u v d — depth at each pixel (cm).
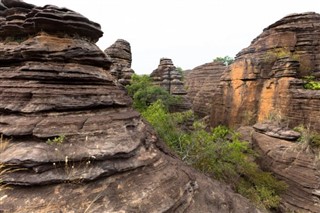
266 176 1641
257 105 2875
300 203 1423
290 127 2233
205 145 1577
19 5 841
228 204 739
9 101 650
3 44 789
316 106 2030
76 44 768
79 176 538
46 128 587
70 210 472
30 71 682
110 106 782
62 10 763
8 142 577
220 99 3628
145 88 2572
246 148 1886
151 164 699
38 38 729
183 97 2741
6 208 446
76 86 719
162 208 549
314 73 2489
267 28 3206
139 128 825
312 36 2620
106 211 491
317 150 1703
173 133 1598
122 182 589
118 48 2806
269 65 2803
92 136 632
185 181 710
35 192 494
